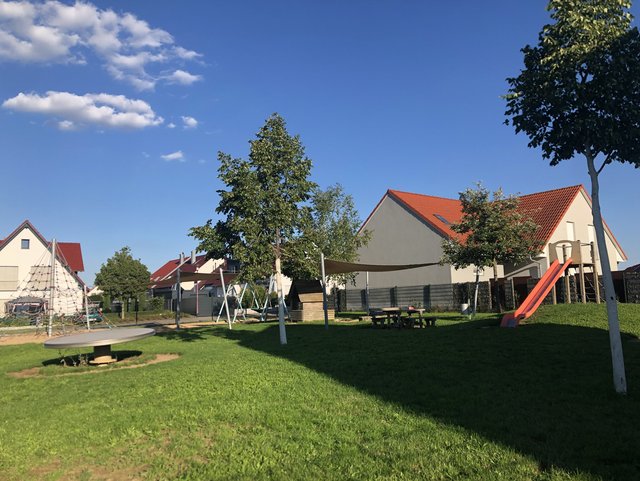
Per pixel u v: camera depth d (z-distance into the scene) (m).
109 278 39.00
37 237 44.81
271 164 15.13
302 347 13.69
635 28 6.68
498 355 10.12
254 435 5.75
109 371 11.42
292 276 18.92
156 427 6.29
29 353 16.62
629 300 23.08
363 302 35.34
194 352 14.02
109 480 4.77
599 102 6.99
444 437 5.31
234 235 15.41
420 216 31.64
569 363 8.81
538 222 29.80
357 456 4.91
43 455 5.50
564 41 7.11
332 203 32.25
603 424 5.47
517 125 7.56
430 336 14.23
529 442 5.02
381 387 7.85
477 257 20.58
